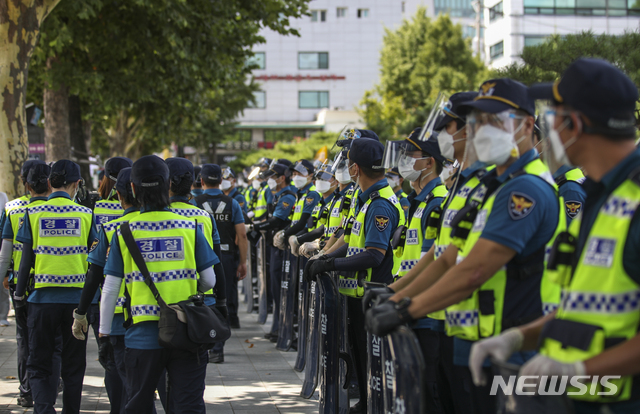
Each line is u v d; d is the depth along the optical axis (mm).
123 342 3859
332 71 55719
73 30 13664
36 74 16891
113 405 4441
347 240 4867
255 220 11703
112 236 3621
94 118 20812
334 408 4379
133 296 3537
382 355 3096
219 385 6020
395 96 34344
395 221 4543
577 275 1956
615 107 1934
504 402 2096
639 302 1853
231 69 16594
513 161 2676
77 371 4715
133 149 31281
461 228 2766
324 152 8117
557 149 2055
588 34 9289
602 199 1973
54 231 4672
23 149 9969
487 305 2668
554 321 1994
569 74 2014
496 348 2102
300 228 7512
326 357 4473
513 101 2623
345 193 5859
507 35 29719
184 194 4516
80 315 3889
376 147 4656
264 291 9234
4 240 4965
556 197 2633
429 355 3900
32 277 4699
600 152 1972
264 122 55062
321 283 4555
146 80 15078
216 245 4457
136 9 13703
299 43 55344
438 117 3252
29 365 4578
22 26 9750
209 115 30438
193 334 3410
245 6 15102
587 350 1875
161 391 4465
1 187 9758
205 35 14688
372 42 55656
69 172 4836
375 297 3119
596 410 2004
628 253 1847
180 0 13008
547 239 2602
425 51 33438
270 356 7258
